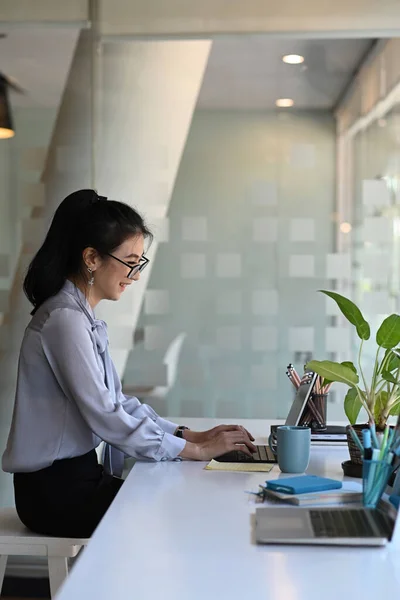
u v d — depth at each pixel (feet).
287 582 3.69
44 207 10.95
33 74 10.93
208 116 10.84
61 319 6.82
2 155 10.98
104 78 10.87
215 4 10.77
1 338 11.03
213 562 3.98
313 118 10.74
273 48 10.77
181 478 6.00
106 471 7.70
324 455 6.95
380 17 10.64
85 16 10.86
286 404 10.85
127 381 10.97
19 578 10.99
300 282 10.81
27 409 6.86
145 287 10.94
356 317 6.69
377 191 10.69
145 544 4.30
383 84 10.68
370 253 10.73
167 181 10.89
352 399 6.75
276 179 10.79
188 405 10.93
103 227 7.08
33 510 6.75
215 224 10.86
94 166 10.91
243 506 5.13
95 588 3.62
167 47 10.83
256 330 10.85
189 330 10.91
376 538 4.23
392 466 4.85
